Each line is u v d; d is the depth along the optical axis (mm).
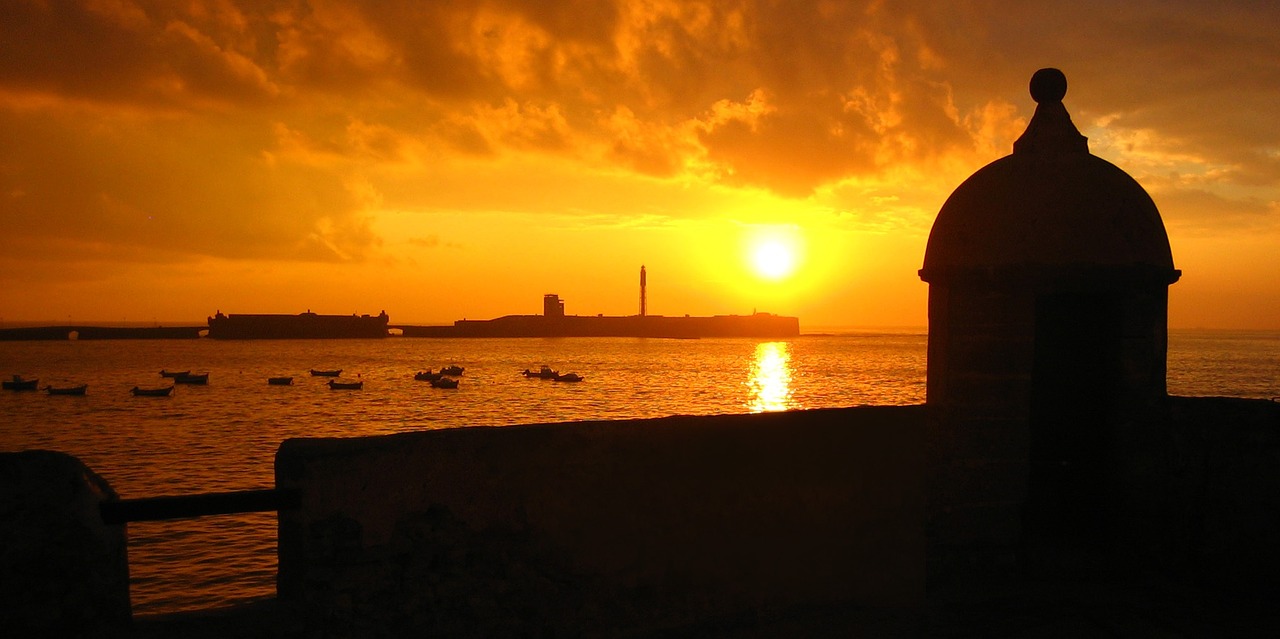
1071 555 5965
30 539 3721
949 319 5891
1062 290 5707
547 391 82125
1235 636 4879
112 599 3822
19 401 69438
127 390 79750
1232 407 5785
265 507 3961
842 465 5145
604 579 4547
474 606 4277
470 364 123250
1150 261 5801
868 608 5105
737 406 70188
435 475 4250
